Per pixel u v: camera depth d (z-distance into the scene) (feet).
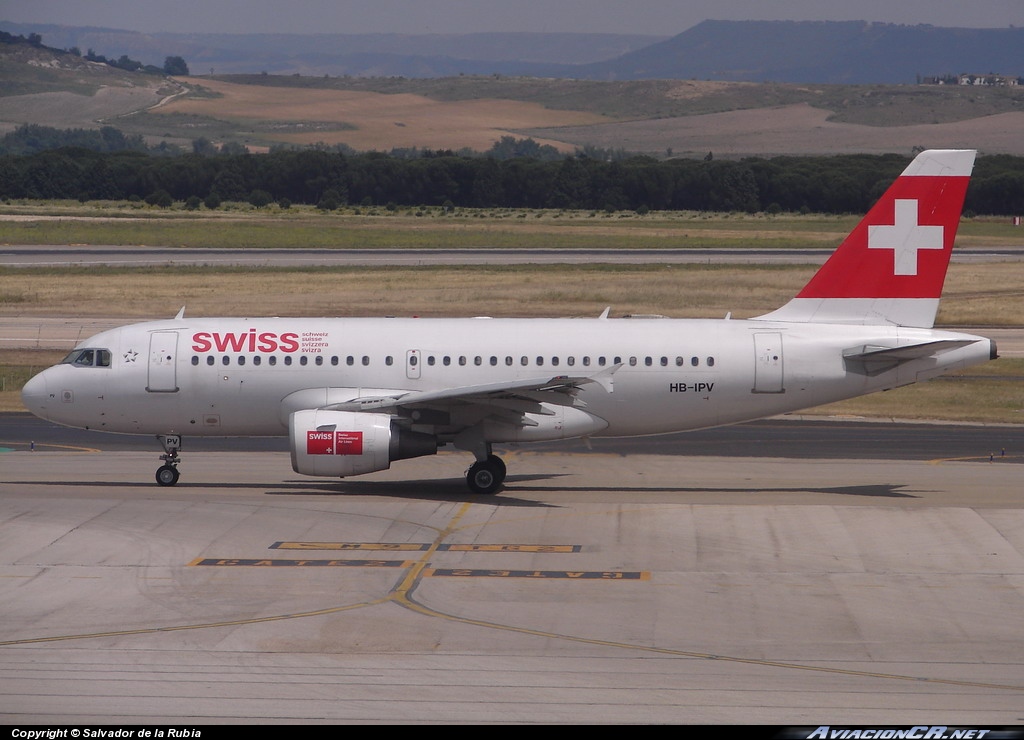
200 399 456.45
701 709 234.38
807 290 465.88
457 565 342.23
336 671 255.29
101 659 261.65
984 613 298.76
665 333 460.14
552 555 353.92
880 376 456.04
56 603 302.25
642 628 286.66
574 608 302.04
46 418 461.78
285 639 276.41
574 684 248.11
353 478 475.72
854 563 345.31
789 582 325.83
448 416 438.81
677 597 312.09
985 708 236.22
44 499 422.82
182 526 383.65
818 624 289.94
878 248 460.14
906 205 457.27
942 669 259.19
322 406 453.58
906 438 574.97
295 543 365.20
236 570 334.44
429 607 302.45
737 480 474.90
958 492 447.42
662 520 398.83
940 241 458.09
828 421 624.59
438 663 260.83
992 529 383.86
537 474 487.20
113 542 362.12
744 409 459.32
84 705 234.58
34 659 261.44
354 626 286.46
